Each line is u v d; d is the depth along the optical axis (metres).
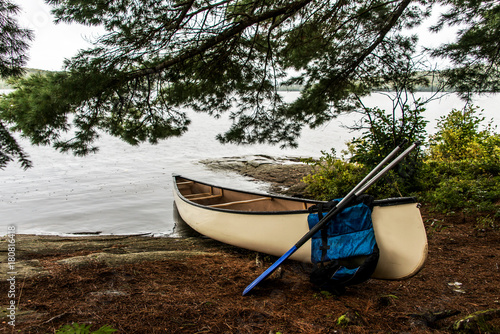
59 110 4.02
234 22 4.82
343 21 5.84
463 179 6.88
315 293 3.20
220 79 5.50
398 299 3.09
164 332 2.38
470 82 5.73
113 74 4.18
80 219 7.02
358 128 7.23
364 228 3.14
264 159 14.66
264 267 3.96
